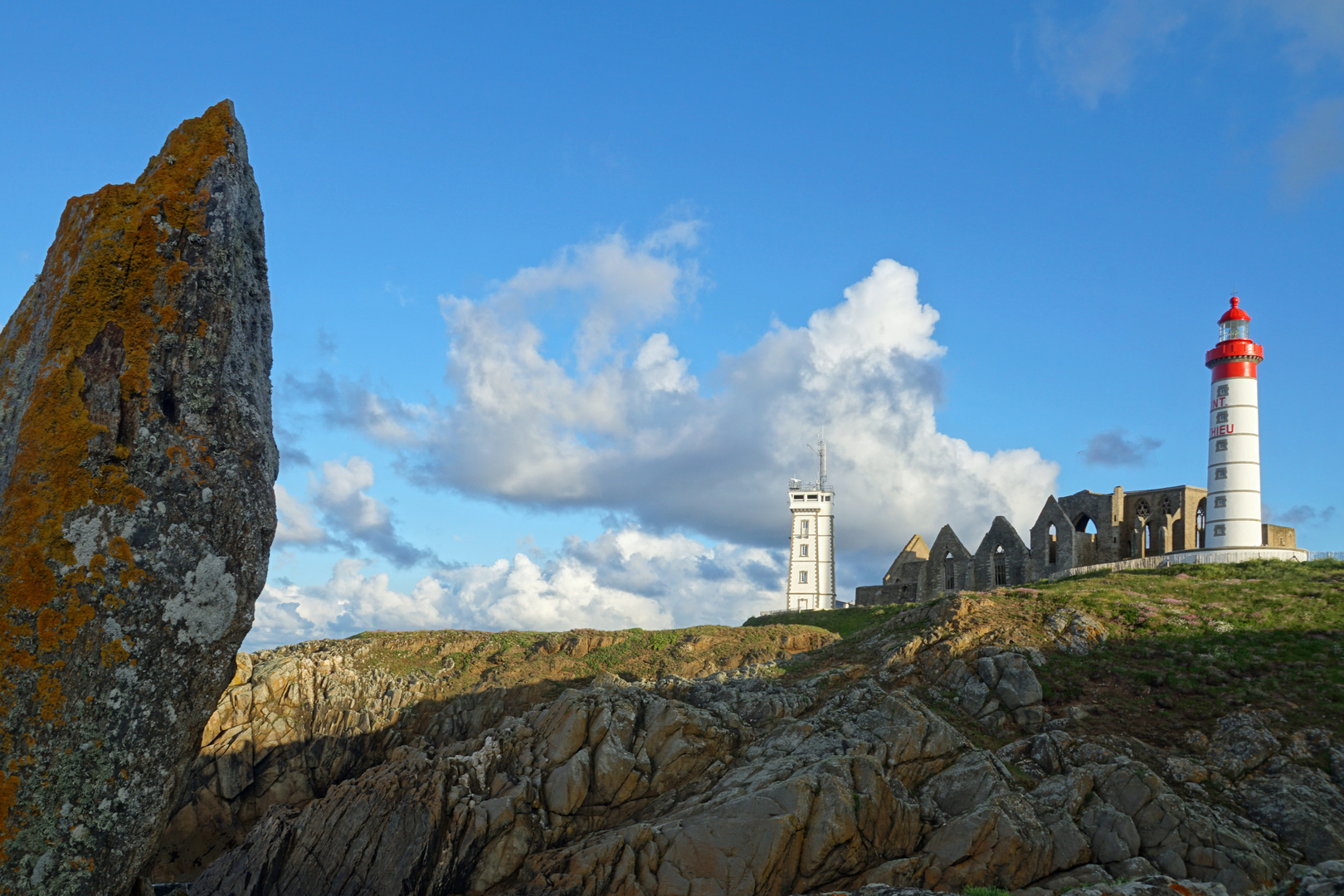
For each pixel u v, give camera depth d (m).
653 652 69.62
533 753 40.19
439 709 62.59
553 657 68.25
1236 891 28.38
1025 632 47.59
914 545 94.62
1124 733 38.53
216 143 13.12
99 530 11.27
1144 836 31.14
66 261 12.26
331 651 65.62
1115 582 58.06
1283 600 48.94
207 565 12.02
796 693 45.69
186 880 52.03
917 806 33.38
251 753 57.56
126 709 11.28
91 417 11.48
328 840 35.91
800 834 31.05
